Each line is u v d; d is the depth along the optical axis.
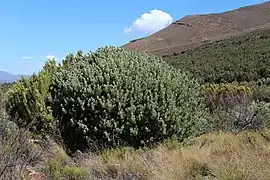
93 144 7.39
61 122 7.84
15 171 5.48
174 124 7.65
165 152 6.63
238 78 41.16
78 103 7.75
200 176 5.73
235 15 151.62
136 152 6.88
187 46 107.69
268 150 6.68
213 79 42.91
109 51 9.20
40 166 6.25
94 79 7.90
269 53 50.53
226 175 5.47
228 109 12.44
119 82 7.80
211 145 7.50
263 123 10.86
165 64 8.93
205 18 149.88
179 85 8.17
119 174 5.96
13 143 5.58
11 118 7.46
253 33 78.38
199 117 8.62
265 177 5.33
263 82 28.97
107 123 7.42
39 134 7.65
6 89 8.92
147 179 5.73
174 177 5.65
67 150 7.43
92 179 5.90
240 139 7.96
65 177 5.86
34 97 8.02
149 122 7.52
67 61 9.54
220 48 66.12
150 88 7.87
